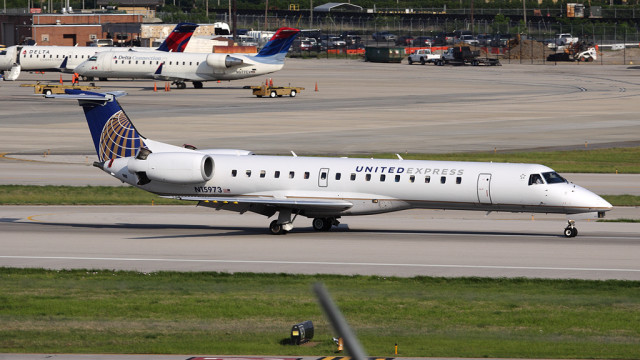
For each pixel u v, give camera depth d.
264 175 158.50
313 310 99.19
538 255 136.75
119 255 137.75
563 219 174.50
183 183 159.62
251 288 112.44
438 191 151.38
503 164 152.75
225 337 86.44
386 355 78.75
